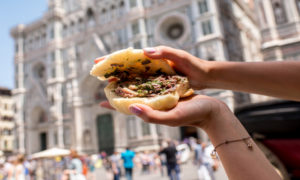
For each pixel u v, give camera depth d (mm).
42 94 41219
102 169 29734
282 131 3967
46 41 43281
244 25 40781
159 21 33469
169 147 11031
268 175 1180
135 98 1740
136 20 34594
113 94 2006
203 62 1583
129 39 34438
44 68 43875
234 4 38406
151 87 1793
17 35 46812
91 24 39188
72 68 38625
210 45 28453
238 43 35938
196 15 30125
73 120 37094
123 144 32375
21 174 9680
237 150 1225
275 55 24297
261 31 25969
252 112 4312
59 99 39000
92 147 35344
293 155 3801
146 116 1290
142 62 1876
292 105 4020
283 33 24891
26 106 43031
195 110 1268
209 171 9680
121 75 2062
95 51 36531
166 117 1266
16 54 45875
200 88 1766
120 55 1837
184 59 1644
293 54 23734
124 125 32969
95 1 39969
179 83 1684
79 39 39906
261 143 4223
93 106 36688
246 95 31812
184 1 32031
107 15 38250
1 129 60750
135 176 19016
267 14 25906
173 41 32125
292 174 3871
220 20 29781
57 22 42250
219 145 1275
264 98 29219
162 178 15859
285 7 25469
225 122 1291
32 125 41781
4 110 62625
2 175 14680
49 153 15336
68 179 9062
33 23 45375
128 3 35812
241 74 1338
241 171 1190
